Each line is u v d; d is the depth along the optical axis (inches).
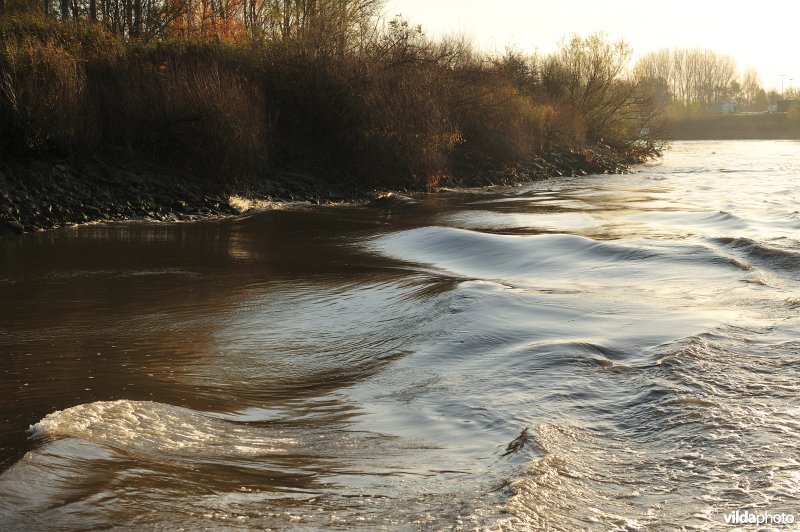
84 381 247.3
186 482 165.9
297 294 385.1
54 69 709.3
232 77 858.8
